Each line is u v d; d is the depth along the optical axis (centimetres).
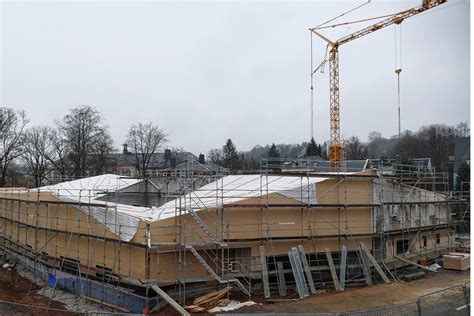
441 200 4056
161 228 2459
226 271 2642
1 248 4075
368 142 12438
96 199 3450
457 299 2425
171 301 2188
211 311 2277
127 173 10194
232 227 2681
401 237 3491
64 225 3152
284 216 2855
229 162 12456
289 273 2856
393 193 3456
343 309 2330
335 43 7600
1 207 4453
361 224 3144
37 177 7806
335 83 7631
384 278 2994
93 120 7900
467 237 4572
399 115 6450
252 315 2006
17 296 2664
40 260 3192
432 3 6269
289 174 3016
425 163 6112
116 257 2628
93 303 2575
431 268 3494
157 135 9231
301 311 2291
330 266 2844
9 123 7719
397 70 6438
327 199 3012
